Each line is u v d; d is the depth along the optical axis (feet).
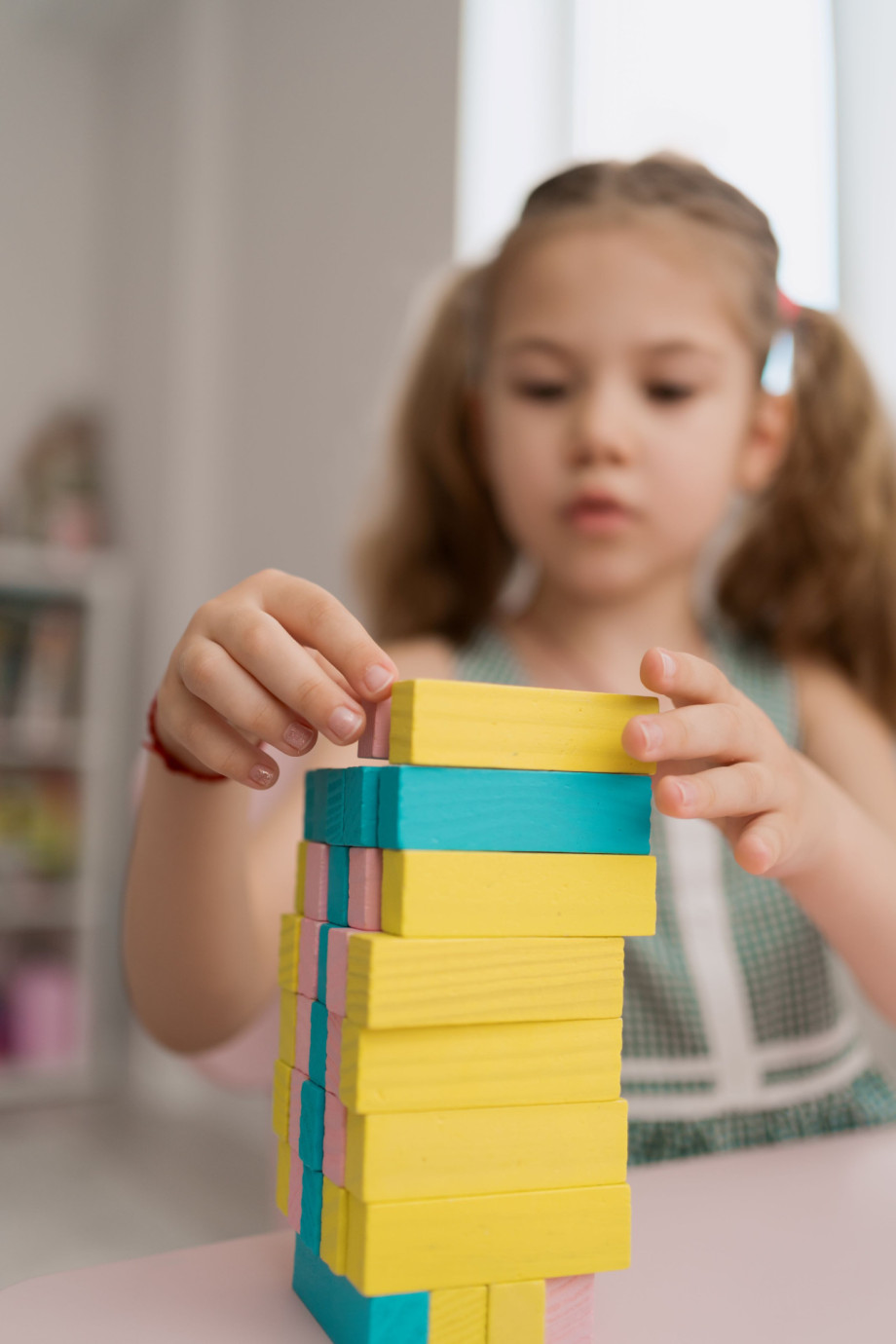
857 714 3.56
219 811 2.15
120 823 9.23
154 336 9.52
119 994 9.06
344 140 7.60
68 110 10.34
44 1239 5.78
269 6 8.61
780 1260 1.60
